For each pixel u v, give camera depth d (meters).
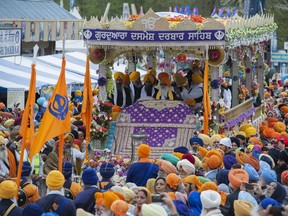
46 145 24.25
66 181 19.28
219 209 15.77
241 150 23.42
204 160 21.42
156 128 27.66
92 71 42.25
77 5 66.69
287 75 54.34
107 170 19.22
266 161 22.39
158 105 28.11
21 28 39.91
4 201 16.61
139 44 27.28
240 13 64.56
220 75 31.67
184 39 27.19
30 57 42.16
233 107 31.08
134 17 28.34
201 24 27.09
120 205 15.55
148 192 15.01
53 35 46.66
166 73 28.95
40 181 21.08
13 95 34.66
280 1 74.94
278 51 65.25
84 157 24.02
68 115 21.06
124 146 27.28
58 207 16.75
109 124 27.77
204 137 24.89
